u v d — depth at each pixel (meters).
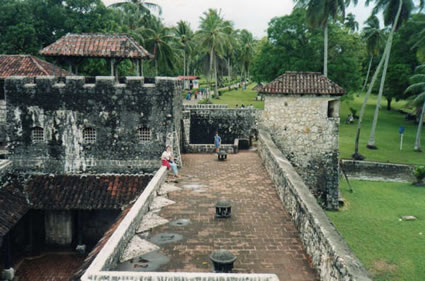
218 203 14.20
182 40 63.84
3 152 24.12
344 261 8.41
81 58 22.59
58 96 21.31
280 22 50.03
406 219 24.28
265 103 24.66
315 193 25.05
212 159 24.56
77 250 20.91
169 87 21.27
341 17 40.91
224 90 77.56
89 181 21.34
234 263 10.77
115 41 22.33
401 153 42.38
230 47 56.84
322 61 49.03
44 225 21.16
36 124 21.53
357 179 35.09
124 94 21.34
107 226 21.61
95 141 21.73
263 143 23.20
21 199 19.81
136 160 21.84
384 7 39.53
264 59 51.19
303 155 24.70
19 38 34.91
